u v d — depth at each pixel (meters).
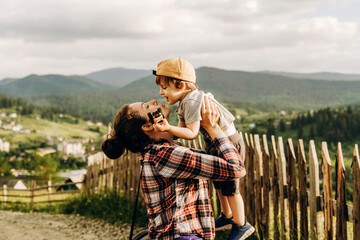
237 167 1.75
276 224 4.20
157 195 1.75
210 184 5.70
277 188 4.16
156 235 1.75
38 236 6.56
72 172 121.12
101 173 9.65
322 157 3.26
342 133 126.44
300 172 3.66
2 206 13.30
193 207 1.75
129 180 8.09
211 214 1.78
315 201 3.46
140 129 1.80
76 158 157.12
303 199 3.64
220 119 2.14
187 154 1.71
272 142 4.24
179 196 1.72
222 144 1.83
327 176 3.20
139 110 1.82
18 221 7.82
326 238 3.26
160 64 2.01
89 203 8.96
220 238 4.45
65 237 6.56
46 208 11.84
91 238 6.44
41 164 48.72
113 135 1.87
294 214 3.85
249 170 4.70
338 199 3.06
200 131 2.14
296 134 141.00
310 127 146.62
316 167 3.46
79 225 7.49
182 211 1.72
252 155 4.64
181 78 1.92
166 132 1.86
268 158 4.30
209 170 1.70
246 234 2.16
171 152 1.71
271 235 4.50
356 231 2.87
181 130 1.80
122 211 7.60
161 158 1.72
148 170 1.76
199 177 1.71
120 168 8.51
